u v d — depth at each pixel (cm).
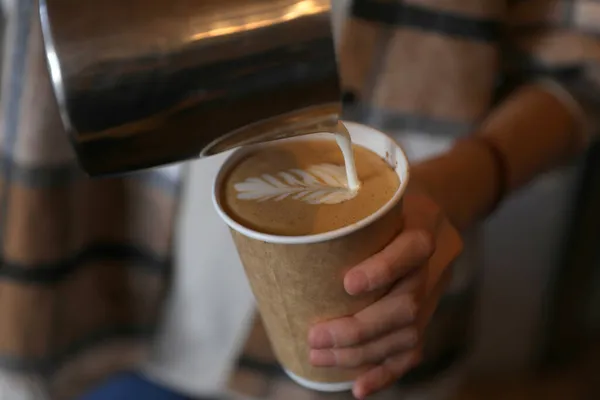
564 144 60
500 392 97
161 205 56
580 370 98
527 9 61
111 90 34
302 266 41
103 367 63
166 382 64
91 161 36
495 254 88
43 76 50
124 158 36
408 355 46
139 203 57
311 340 43
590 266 88
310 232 40
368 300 43
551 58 60
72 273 57
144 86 34
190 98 35
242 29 35
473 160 54
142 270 59
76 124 35
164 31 34
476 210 53
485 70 57
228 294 58
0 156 53
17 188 53
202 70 35
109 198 56
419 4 55
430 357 64
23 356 58
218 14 35
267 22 35
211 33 35
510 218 84
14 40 50
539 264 87
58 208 54
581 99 60
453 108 57
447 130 58
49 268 55
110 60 34
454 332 65
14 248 55
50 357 58
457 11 55
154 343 62
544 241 85
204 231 56
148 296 60
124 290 60
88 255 58
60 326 58
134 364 63
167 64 34
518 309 92
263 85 35
